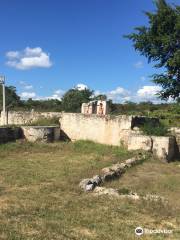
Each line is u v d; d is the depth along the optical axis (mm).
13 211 10312
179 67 22891
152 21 23219
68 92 54156
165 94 24188
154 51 23453
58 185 13656
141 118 25000
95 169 16812
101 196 12508
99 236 9000
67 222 9758
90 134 26281
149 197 12633
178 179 16250
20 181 14164
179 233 9703
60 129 27422
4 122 31797
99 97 44906
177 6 23500
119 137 24688
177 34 22688
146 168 18453
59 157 20594
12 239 8344
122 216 10656
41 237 8586
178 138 23234
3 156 20188
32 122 29594
